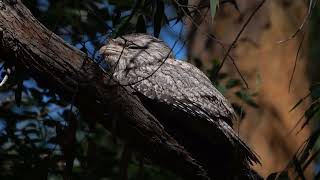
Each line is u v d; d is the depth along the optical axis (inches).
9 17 312.7
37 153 444.1
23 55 315.3
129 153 346.0
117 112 333.1
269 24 561.6
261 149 542.3
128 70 405.4
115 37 386.0
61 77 322.3
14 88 473.4
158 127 348.5
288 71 555.8
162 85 395.2
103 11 454.6
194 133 386.6
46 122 447.5
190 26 438.9
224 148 383.2
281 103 549.3
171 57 426.3
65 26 443.8
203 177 364.2
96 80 328.8
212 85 413.4
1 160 458.9
